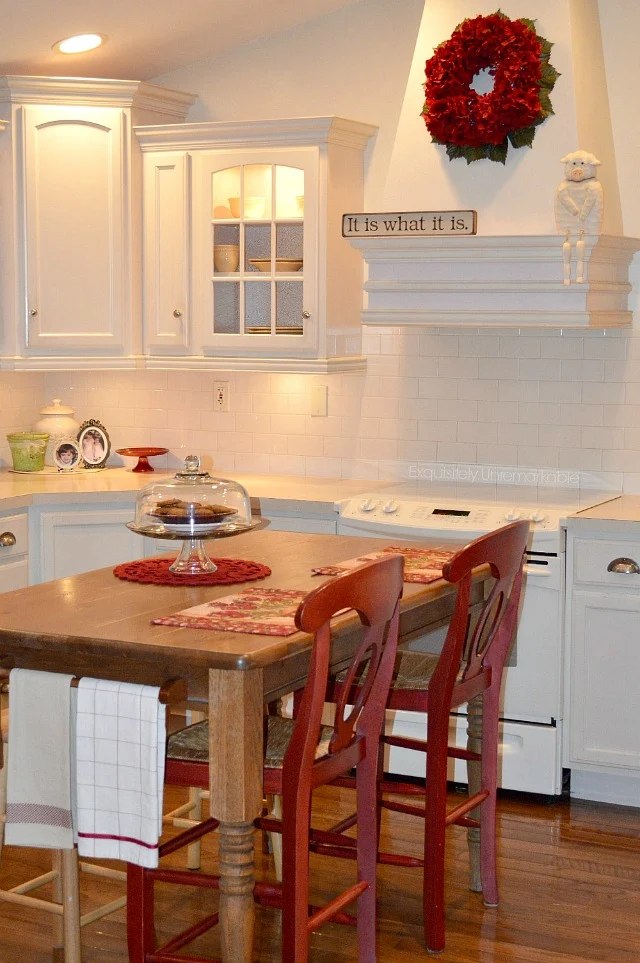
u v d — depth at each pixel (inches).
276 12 177.6
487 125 154.6
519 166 156.9
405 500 163.0
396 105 180.2
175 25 173.2
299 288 174.9
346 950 114.4
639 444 169.9
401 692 117.3
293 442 192.1
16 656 101.1
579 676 149.3
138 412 202.2
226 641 90.8
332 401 188.7
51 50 173.3
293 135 171.6
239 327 179.2
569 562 148.7
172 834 140.9
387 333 183.8
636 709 147.2
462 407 180.4
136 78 193.8
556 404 174.6
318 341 174.1
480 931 117.6
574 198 150.4
